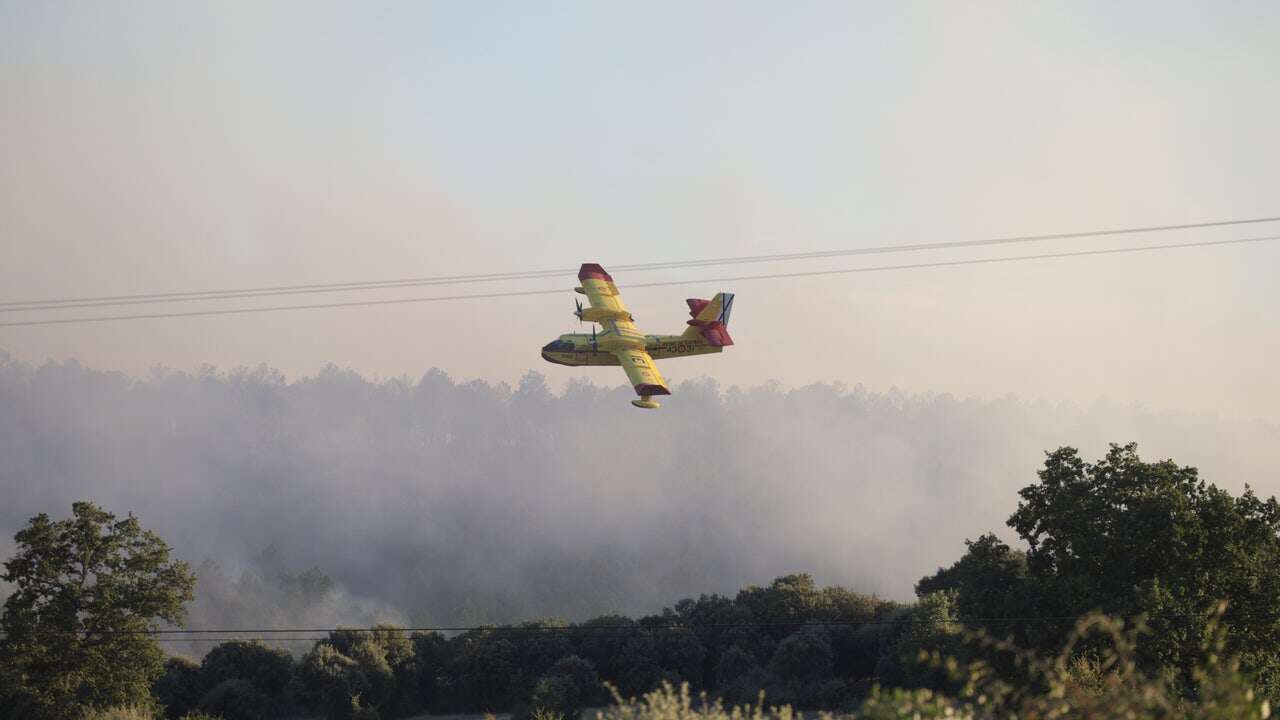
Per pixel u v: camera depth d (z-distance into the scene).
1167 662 149.00
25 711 198.88
